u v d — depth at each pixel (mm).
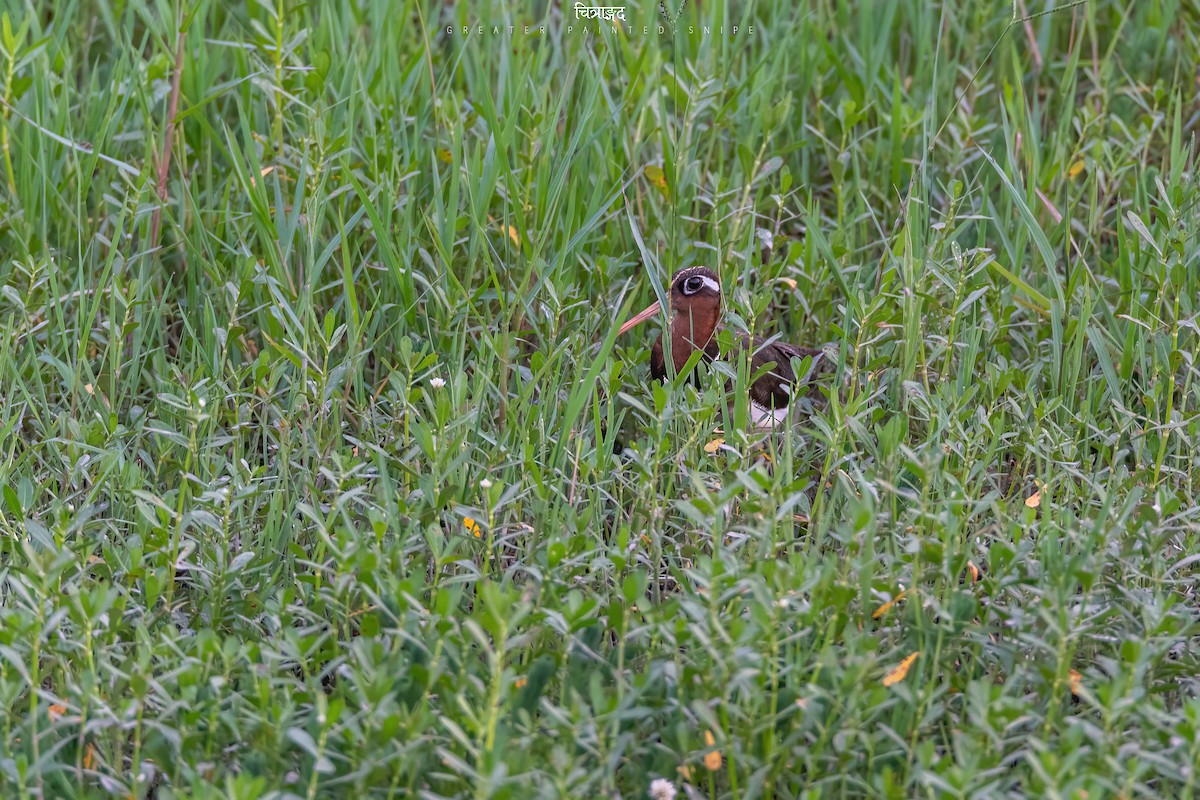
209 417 9250
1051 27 15625
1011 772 7598
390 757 6754
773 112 12531
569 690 7465
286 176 12305
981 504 8625
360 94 13047
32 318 10992
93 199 13023
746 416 9891
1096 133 13781
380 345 11742
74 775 7395
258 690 7133
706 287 11203
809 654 7961
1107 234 13477
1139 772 6766
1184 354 10367
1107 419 10969
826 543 9531
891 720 7875
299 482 10031
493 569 9430
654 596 9086
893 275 11508
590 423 10930
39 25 13789
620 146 13000
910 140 14062
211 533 9133
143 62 13664
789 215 13953
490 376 10766
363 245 12492
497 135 11672
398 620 7566
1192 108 14758
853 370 10305
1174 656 8406
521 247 11695
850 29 15969
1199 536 9227
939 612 7754
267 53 12805
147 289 11586
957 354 11234
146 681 7160
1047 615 7309
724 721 7254
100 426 9742
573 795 6695
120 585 8648
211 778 7141
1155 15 15312
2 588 8617
